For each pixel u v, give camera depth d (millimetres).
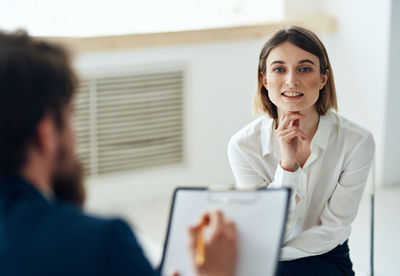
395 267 2932
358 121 3975
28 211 894
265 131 2043
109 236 874
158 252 3041
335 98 1999
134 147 3756
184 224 1295
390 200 3703
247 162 2080
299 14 3973
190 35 3617
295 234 2029
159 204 3744
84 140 3609
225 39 3730
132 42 3490
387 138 3885
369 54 3820
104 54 3500
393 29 3703
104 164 3709
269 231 1200
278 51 1912
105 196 3701
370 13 3762
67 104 954
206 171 3959
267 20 3891
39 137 914
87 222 890
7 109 883
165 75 3701
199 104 3828
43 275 855
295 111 1928
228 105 3898
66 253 863
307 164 1978
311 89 1905
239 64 3855
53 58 940
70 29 3586
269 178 2084
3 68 892
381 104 3830
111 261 864
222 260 1105
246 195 1254
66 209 916
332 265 1980
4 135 887
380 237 3227
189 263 1260
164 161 3857
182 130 3848
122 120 3680
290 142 1894
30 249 868
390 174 3947
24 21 3719
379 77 3801
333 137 1986
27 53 917
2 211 897
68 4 3818
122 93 3627
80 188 1010
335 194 1991
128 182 3750
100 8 3898
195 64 3744
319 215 2045
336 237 1966
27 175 917
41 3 3762
